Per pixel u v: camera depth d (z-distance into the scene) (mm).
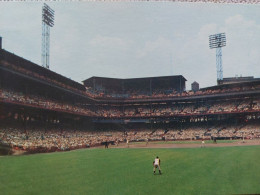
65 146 50562
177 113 86875
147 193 15727
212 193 15562
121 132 86875
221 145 54062
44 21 66438
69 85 82188
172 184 17906
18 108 54781
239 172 21859
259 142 56812
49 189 16828
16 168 24656
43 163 28500
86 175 21266
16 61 56188
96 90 98438
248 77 93188
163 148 51062
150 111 92062
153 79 100188
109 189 16719
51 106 62594
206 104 87500
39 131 57281
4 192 16156
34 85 60938
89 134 75562
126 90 103812
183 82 104750
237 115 79438
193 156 34625
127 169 24438
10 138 43562
